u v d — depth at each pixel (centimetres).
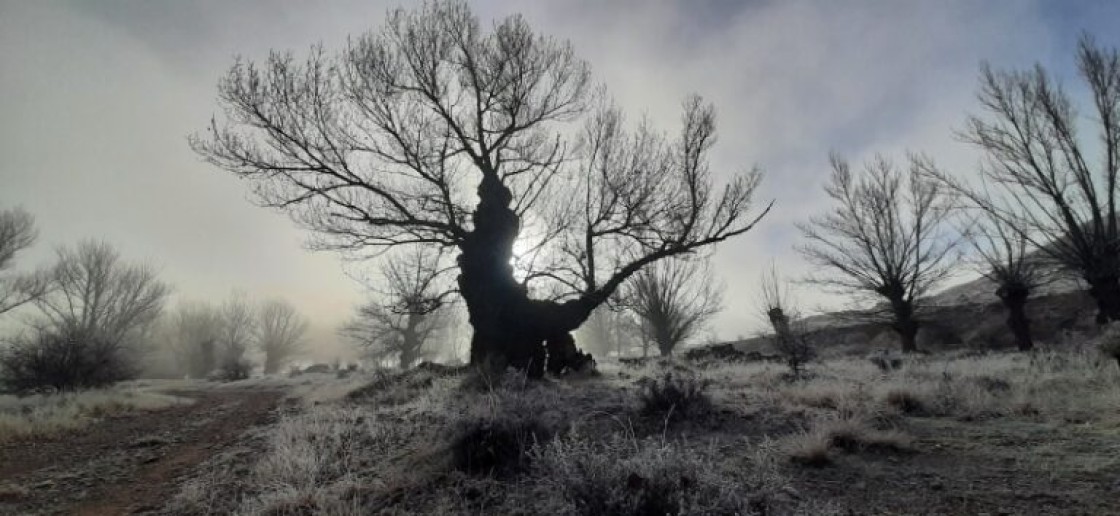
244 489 556
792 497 436
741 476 414
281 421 940
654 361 2103
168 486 618
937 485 461
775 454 554
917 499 433
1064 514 387
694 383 809
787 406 798
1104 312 2073
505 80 1566
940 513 402
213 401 1744
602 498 352
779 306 1397
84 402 1424
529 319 1417
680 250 1487
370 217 1441
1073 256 2170
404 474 544
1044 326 2670
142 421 1212
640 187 1591
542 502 436
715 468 432
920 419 739
